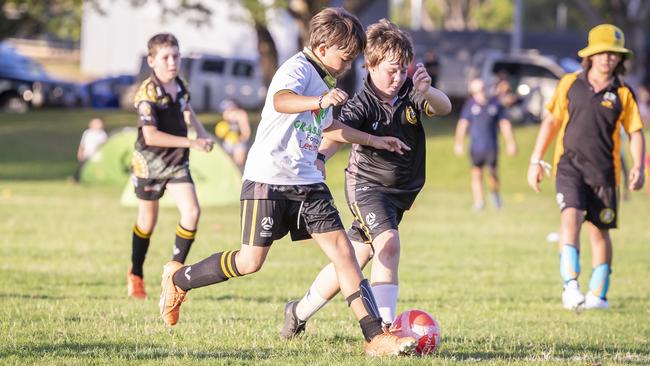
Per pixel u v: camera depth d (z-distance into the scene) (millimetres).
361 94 22828
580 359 21500
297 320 23484
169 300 22172
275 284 35344
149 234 31031
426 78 21672
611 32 30391
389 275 22000
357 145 23172
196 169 71938
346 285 20859
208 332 24406
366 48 22062
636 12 148750
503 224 60906
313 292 23078
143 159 30422
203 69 148125
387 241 22188
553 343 24156
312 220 20906
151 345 22359
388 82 22062
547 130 31344
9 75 155625
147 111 29844
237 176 73250
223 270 21438
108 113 142250
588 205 30984
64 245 45531
